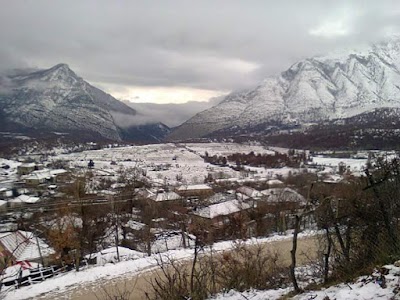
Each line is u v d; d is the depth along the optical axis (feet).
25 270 94.73
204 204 209.26
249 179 318.65
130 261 97.76
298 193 208.85
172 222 178.29
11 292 78.23
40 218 160.45
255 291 44.42
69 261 111.86
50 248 120.06
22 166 376.89
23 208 190.49
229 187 274.36
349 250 46.60
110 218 159.43
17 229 154.92
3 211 192.95
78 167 411.95
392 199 43.21
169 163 496.64
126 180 279.90
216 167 449.06
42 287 81.41
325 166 378.32
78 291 78.79
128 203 191.93
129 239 150.61
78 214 133.80
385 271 31.24
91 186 229.86
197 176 361.51
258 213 169.27
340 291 30.81
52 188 268.82
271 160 447.83
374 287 29.27
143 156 599.98
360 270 37.83
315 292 34.30
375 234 42.78
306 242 109.29
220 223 166.20
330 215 47.03
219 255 70.13
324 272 45.44
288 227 160.86
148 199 207.00
